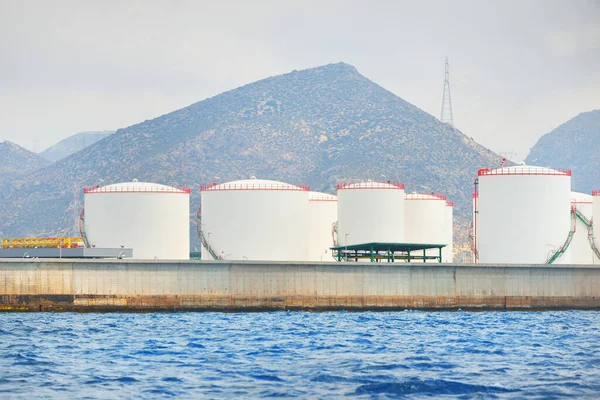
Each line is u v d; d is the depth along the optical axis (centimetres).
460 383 9512
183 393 8969
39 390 9088
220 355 11312
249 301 16912
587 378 9888
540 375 10056
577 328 14462
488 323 15138
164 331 13675
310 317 15938
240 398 8781
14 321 15050
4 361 10819
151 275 16738
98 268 16675
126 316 15975
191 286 16812
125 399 8706
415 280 17362
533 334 13662
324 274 17125
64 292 16612
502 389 9275
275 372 10112
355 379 9738
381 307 17225
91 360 10900
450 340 12888
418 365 10669
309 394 8981
